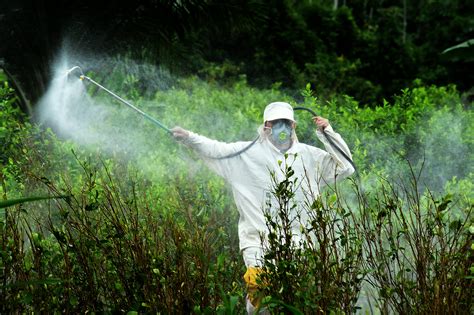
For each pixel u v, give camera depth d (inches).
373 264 205.3
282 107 252.5
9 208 217.2
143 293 199.9
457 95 614.9
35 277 199.0
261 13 686.5
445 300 189.9
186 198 302.5
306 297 187.3
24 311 201.0
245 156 253.0
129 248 203.3
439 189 369.4
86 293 200.5
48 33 615.8
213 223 280.8
